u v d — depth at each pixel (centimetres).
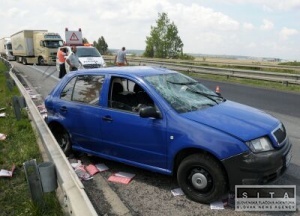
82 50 1912
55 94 594
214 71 2123
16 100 770
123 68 545
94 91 525
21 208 381
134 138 459
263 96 1275
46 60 2925
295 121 853
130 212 390
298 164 530
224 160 374
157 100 444
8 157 555
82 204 284
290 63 3056
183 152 416
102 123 498
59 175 331
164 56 5819
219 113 434
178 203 408
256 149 374
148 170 493
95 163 548
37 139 607
